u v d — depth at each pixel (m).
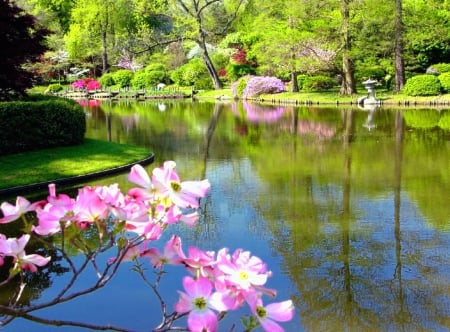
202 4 33.38
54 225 1.21
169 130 13.59
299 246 4.50
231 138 11.71
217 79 29.42
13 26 9.61
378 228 4.93
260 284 1.17
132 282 3.74
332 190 6.48
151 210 1.23
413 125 12.66
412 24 20.94
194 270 1.27
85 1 36.12
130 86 34.31
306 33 20.38
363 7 19.50
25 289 3.64
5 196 6.39
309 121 14.50
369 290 3.57
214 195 6.42
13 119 8.22
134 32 39.91
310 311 3.28
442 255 4.19
